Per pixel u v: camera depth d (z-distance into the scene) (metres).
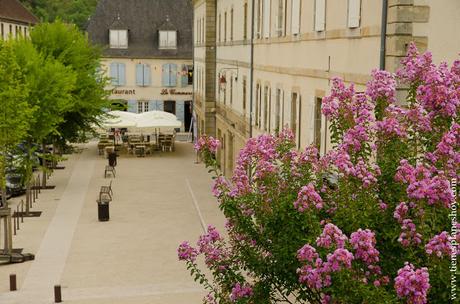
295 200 8.48
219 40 42.97
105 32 67.31
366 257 7.03
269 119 25.47
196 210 29.48
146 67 67.06
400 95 12.16
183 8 68.88
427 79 8.09
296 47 20.94
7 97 23.00
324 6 17.69
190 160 47.19
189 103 67.75
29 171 29.20
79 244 23.38
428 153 7.70
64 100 31.69
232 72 36.53
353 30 15.48
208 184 36.62
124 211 29.33
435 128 8.04
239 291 9.29
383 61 13.52
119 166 44.12
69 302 16.91
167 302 16.72
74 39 39.22
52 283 18.75
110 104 40.62
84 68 39.22
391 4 13.25
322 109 9.08
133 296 17.30
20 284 18.72
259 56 27.86
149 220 27.44
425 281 6.21
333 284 7.22
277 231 8.88
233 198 9.38
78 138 41.16
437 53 13.25
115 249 22.61
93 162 46.12
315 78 18.72
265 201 8.95
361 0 14.99
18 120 23.34
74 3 94.31
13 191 32.59
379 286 7.24
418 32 13.11
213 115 47.66
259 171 9.07
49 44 38.56
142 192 34.25
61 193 34.12
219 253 9.88
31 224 26.73
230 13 37.53
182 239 24.12
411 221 7.09
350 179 8.02
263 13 26.95
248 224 9.38
